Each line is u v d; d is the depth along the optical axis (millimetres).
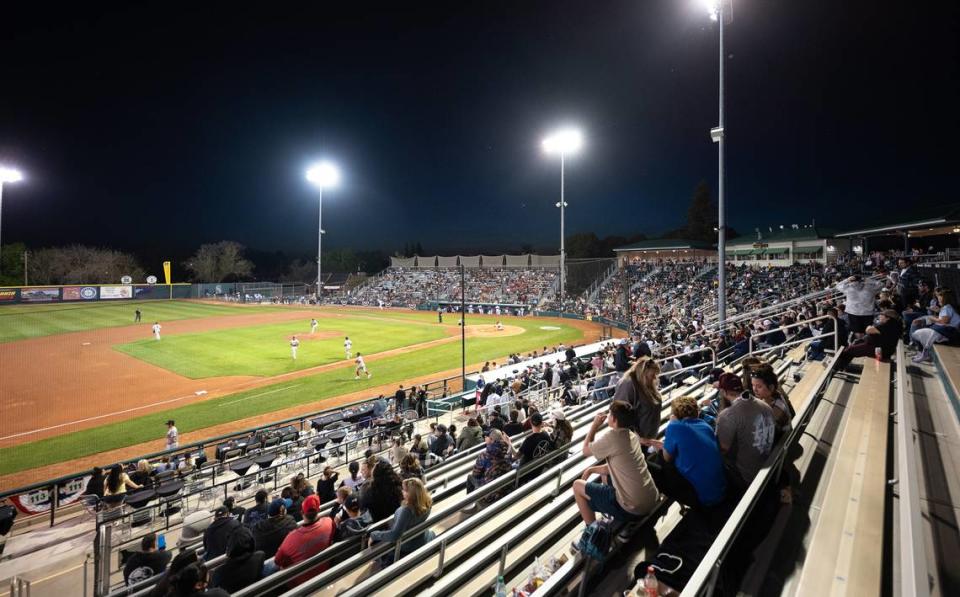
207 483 11328
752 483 3379
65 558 8102
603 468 3873
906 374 7332
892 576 2896
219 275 91562
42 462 14430
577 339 35094
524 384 16297
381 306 62281
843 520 3520
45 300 60656
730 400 4551
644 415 4965
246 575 4648
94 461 14516
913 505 2619
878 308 10516
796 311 14961
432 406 17375
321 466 12453
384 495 5129
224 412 18750
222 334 37625
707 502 3693
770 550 3438
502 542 4254
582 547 3441
